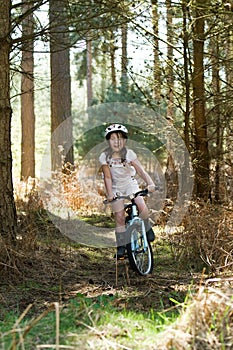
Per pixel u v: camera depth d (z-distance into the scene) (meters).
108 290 6.20
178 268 7.22
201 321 3.96
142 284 6.48
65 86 14.39
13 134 29.75
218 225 7.30
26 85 15.48
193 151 10.37
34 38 8.13
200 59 9.70
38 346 3.64
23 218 8.75
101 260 7.78
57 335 3.64
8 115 7.02
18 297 5.84
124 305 5.32
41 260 7.14
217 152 10.31
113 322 4.42
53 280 6.59
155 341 3.94
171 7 9.32
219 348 3.75
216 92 10.23
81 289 6.25
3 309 5.35
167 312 4.95
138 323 4.47
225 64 10.06
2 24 6.95
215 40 10.00
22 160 18.41
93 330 4.10
